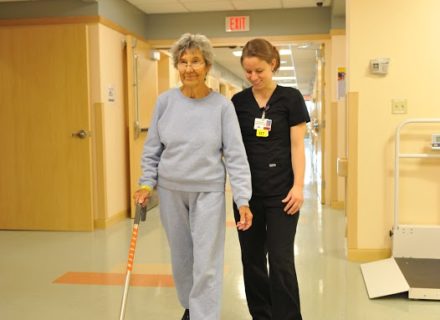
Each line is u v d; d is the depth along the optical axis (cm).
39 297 312
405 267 338
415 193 371
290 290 216
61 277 353
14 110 502
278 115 218
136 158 576
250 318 275
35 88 498
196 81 206
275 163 218
